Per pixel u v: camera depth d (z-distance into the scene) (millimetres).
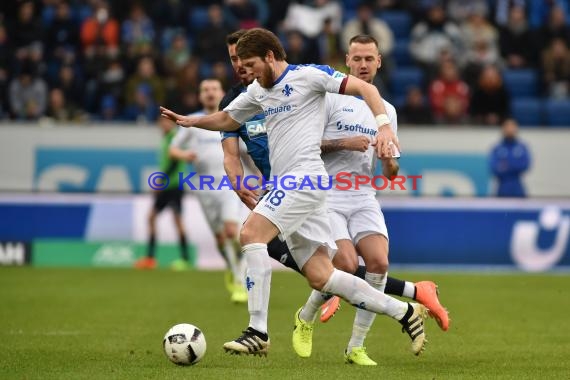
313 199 24031
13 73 71938
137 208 61250
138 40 73812
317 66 24141
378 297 24734
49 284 48906
